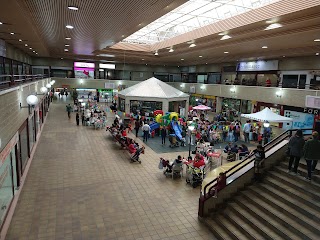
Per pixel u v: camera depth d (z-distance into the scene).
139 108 24.17
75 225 7.21
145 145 16.06
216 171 8.95
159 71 42.31
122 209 8.19
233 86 27.23
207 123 19.33
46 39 18.23
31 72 34.62
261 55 23.31
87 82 37.06
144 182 10.31
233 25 15.45
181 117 21.70
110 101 38.25
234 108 28.66
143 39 28.03
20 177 9.45
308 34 14.16
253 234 6.48
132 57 33.72
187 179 10.34
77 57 35.09
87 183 9.99
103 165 12.08
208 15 17.50
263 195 7.63
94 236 6.77
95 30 13.73
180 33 23.00
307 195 7.12
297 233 6.09
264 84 26.36
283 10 11.96
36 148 14.33
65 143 15.64
